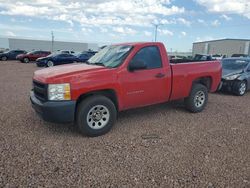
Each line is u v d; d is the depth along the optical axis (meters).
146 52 5.07
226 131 4.96
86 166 3.44
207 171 3.36
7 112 5.91
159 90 5.27
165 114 6.07
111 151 3.92
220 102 7.71
